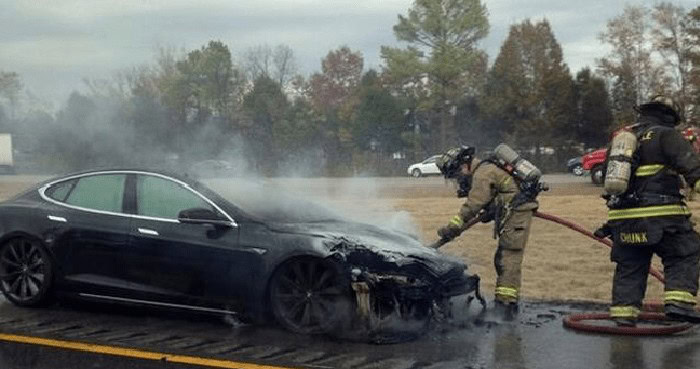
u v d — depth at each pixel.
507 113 50.50
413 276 5.88
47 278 6.67
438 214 15.06
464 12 48.84
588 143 50.28
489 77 50.97
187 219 6.18
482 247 10.67
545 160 49.16
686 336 5.97
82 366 5.19
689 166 5.59
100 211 6.61
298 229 6.09
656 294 7.66
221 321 6.48
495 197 6.73
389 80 52.34
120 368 5.14
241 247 6.07
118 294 6.46
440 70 48.50
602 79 51.62
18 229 6.75
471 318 6.56
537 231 12.13
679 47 49.38
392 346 5.68
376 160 47.81
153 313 6.75
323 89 64.75
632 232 5.77
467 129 51.22
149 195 6.52
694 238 5.74
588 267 9.10
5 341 5.80
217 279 6.14
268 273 5.98
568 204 16.84
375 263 5.86
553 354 5.45
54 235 6.64
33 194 6.97
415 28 49.16
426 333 6.05
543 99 49.44
